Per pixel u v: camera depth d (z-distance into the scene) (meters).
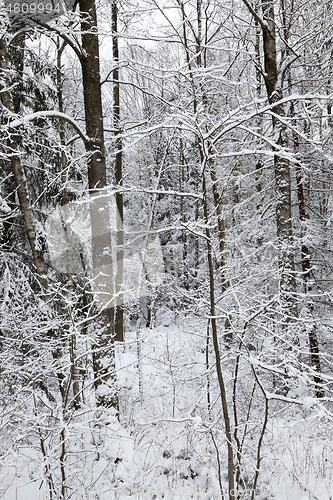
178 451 4.80
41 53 7.20
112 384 4.90
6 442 3.96
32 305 6.22
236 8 7.53
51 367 3.84
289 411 4.99
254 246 8.22
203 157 3.50
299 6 6.71
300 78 7.58
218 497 4.12
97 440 4.42
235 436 3.54
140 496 4.02
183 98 5.04
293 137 7.82
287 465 4.50
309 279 8.07
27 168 7.14
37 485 4.05
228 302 4.34
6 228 7.22
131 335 12.11
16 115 5.22
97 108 5.39
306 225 7.94
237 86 6.71
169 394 6.84
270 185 8.20
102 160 5.41
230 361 4.26
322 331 7.85
